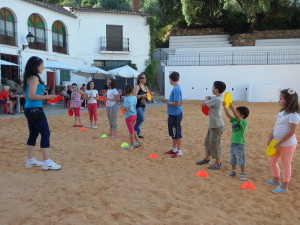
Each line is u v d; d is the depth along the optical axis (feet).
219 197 14.60
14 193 14.49
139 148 25.29
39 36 75.66
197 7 99.55
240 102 78.38
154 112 54.44
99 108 62.69
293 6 102.63
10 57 67.31
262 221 12.21
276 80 83.20
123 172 18.19
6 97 50.08
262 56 89.25
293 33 99.45
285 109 15.05
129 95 24.67
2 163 19.77
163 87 96.68
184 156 22.76
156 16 119.85
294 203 14.07
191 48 97.09
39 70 17.43
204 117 47.60
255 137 31.27
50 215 12.07
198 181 16.85
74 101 35.78
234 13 104.47
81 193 14.46
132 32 93.97
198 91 86.84
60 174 17.57
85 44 89.76
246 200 14.28
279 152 15.90
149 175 17.74
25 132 32.09
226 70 85.05
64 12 81.30
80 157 21.74
